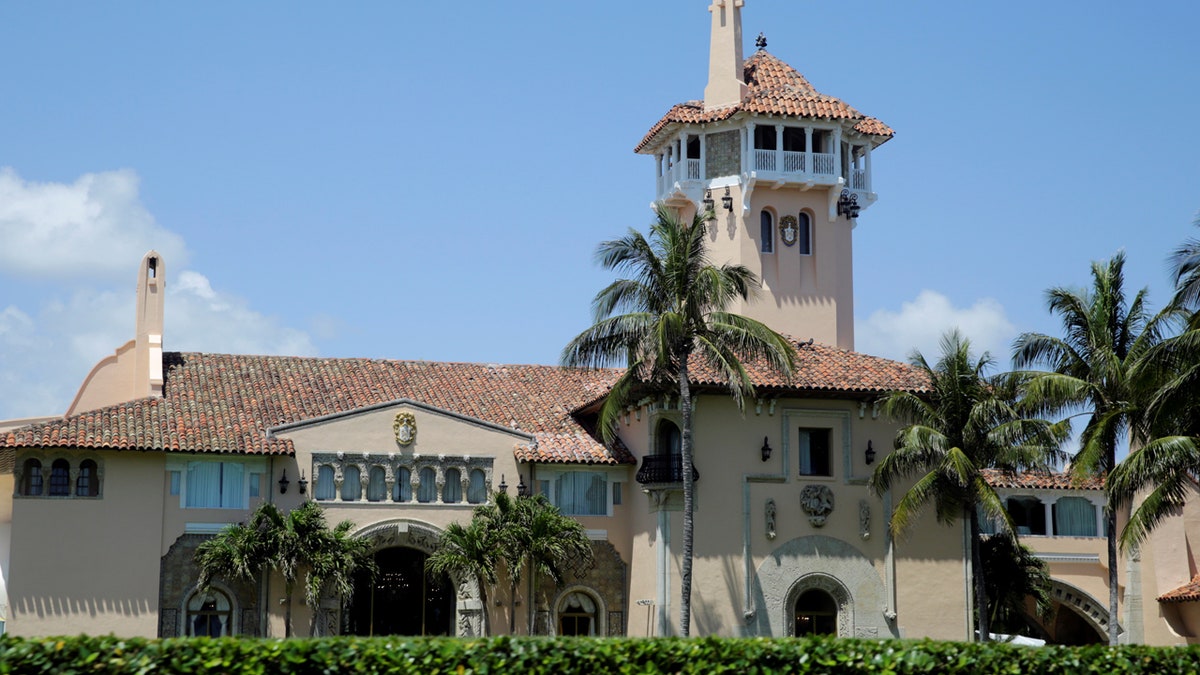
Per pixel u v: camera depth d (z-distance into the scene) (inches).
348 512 1859.0
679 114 2269.9
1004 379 1852.9
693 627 1803.6
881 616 1879.9
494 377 2167.8
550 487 1942.7
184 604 1790.1
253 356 2102.6
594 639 1122.7
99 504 1781.5
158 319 2005.4
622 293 1731.1
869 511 1900.8
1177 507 1744.6
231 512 1824.6
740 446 1873.8
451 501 1909.4
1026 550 2047.2
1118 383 1755.7
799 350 2014.0
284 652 1026.7
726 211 2241.6
